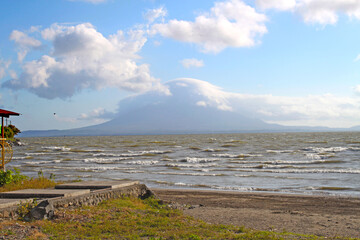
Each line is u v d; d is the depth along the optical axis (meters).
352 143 78.44
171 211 12.09
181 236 8.22
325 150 57.44
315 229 10.72
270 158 46.75
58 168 37.06
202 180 26.83
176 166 38.44
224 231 9.24
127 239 7.94
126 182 15.13
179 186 24.03
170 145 87.75
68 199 10.90
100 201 12.45
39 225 8.89
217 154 54.03
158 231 8.78
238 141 105.19
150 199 14.54
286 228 10.84
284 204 16.52
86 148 80.31
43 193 11.30
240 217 12.77
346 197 18.53
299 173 30.19
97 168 36.28
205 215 13.12
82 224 9.17
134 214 10.88
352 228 10.88
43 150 74.44
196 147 74.44
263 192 20.81
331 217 12.94
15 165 41.44
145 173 31.64
